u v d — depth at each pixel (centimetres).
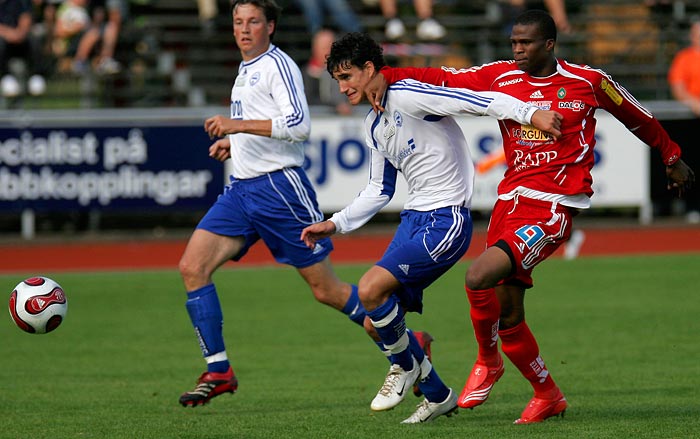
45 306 2175
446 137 2056
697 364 2759
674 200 5812
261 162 2352
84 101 6184
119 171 5519
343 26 6681
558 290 4091
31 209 5462
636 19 7038
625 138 5738
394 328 2036
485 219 6000
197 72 6638
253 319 3616
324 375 2728
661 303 3772
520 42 2002
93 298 4088
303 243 2386
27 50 6200
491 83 2086
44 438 1975
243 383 2639
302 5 6675
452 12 7112
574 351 2967
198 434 1991
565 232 2028
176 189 5556
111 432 2025
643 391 2414
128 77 6369
